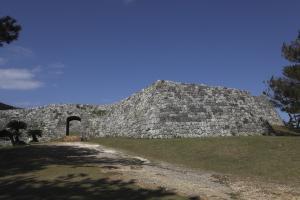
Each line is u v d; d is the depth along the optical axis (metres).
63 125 45.41
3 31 24.44
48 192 15.09
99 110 46.12
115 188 15.99
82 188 15.78
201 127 35.91
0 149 29.36
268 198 16.61
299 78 33.41
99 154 27.67
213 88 39.22
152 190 16.05
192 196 15.64
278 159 25.28
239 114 38.56
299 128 40.81
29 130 43.75
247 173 22.75
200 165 25.08
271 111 42.50
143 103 38.19
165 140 33.00
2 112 45.53
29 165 20.89
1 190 15.36
